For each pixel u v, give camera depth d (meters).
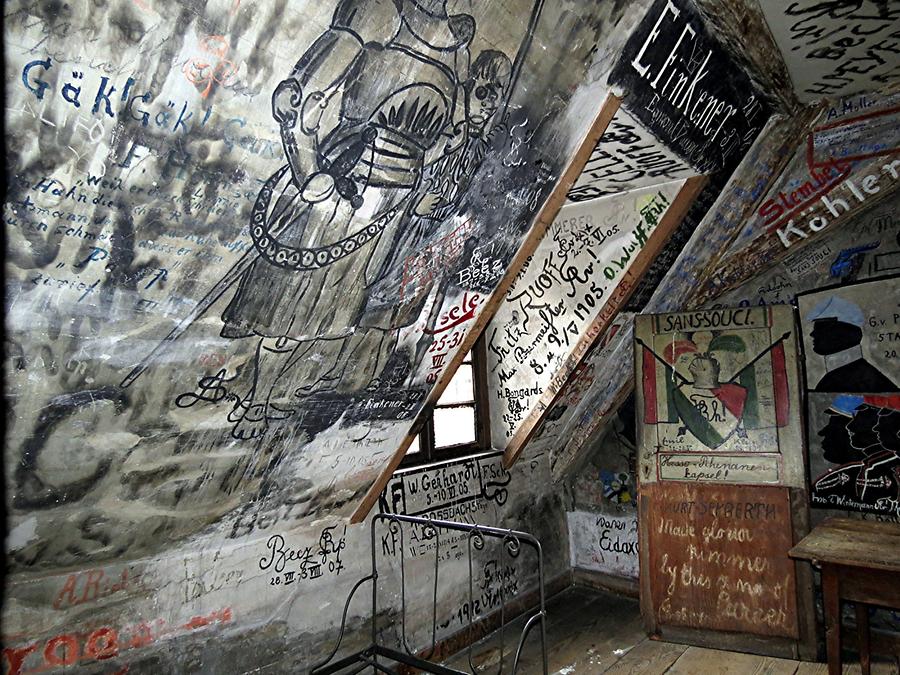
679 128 3.08
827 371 4.12
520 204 2.76
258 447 2.62
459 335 3.17
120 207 1.57
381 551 3.66
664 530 4.17
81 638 2.39
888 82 3.56
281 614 3.11
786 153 4.00
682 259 4.26
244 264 1.93
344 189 1.98
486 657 4.00
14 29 1.22
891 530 3.39
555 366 4.39
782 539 3.83
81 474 2.09
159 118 1.49
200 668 2.77
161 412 2.14
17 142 1.34
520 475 4.90
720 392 4.18
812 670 3.57
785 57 3.14
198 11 1.39
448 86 2.00
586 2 2.10
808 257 4.23
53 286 1.60
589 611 4.73
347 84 1.75
